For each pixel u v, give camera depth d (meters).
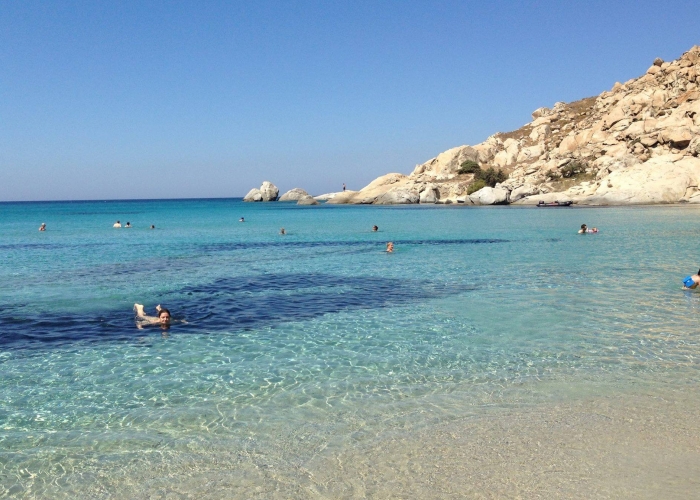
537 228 46.31
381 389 9.95
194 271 24.16
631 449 7.52
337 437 8.05
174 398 9.62
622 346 12.26
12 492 6.74
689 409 8.80
